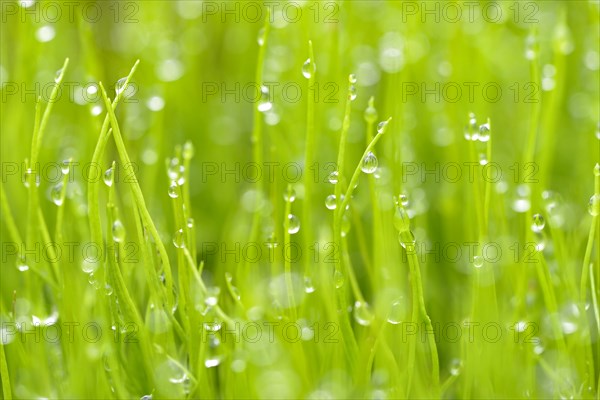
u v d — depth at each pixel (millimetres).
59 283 214
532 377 215
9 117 245
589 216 232
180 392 211
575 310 218
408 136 242
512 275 223
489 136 212
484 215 214
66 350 215
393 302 211
